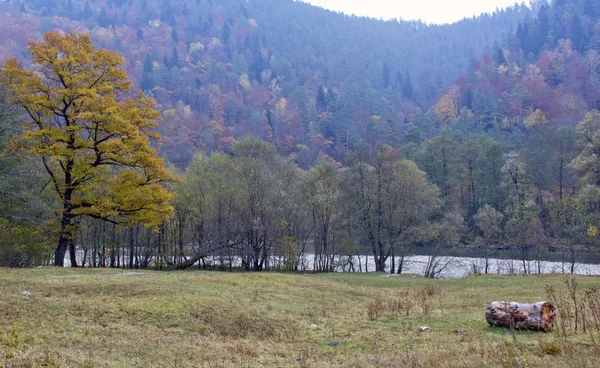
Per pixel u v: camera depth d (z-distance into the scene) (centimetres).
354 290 2253
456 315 1495
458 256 5144
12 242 2745
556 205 4619
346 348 1108
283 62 15750
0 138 2453
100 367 845
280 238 4128
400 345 1103
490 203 6562
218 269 4050
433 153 7138
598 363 736
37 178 3138
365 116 12288
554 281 2600
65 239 2648
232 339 1195
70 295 1454
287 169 4288
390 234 4209
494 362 806
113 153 2564
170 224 4209
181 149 8675
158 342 1078
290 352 1070
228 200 4122
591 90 10556
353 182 4297
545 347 903
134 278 1894
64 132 2486
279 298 1803
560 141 6178
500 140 8462
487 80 12912
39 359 830
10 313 1139
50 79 2583
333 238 4506
